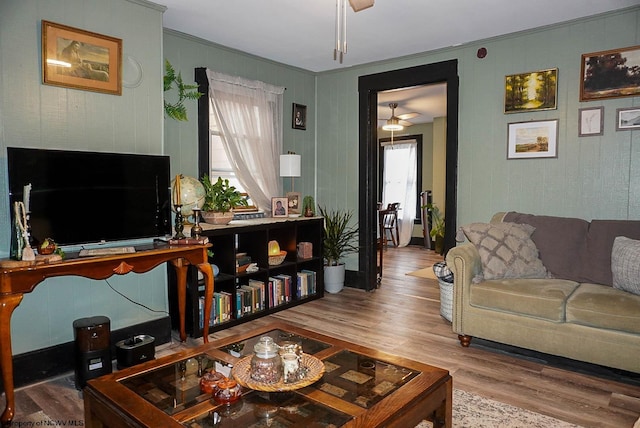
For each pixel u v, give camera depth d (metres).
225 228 3.55
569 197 3.56
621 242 2.85
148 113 3.13
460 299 3.07
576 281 3.06
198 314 3.39
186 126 3.84
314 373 1.70
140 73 3.07
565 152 3.57
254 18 3.42
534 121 3.71
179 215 2.99
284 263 4.22
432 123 8.39
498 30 3.71
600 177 3.42
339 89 4.99
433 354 3.00
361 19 3.44
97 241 2.68
